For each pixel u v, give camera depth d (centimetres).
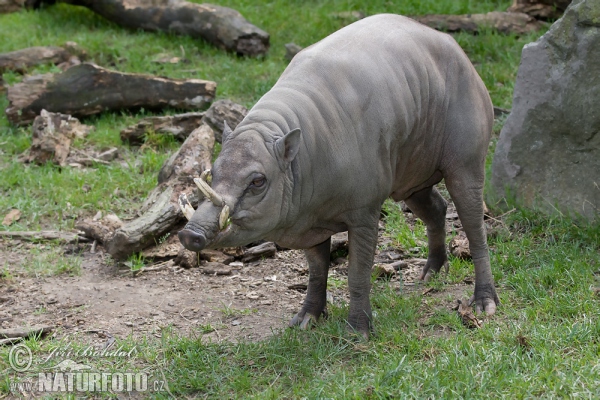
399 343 920
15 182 1488
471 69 1006
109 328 1031
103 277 1196
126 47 2016
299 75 900
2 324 1052
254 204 818
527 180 1305
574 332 894
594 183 1230
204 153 1373
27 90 1692
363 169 897
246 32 1931
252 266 1216
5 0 2353
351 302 952
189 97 1723
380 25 966
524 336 895
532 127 1288
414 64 947
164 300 1109
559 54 1247
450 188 1006
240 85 1800
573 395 778
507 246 1185
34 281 1181
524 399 785
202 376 888
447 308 1027
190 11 2022
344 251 1221
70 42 1986
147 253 1223
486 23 1945
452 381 820
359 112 893
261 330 1007
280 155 830
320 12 2108
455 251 1180
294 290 1130
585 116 1224
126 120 1716
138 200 1429
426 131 968
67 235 1311
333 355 905
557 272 1070
